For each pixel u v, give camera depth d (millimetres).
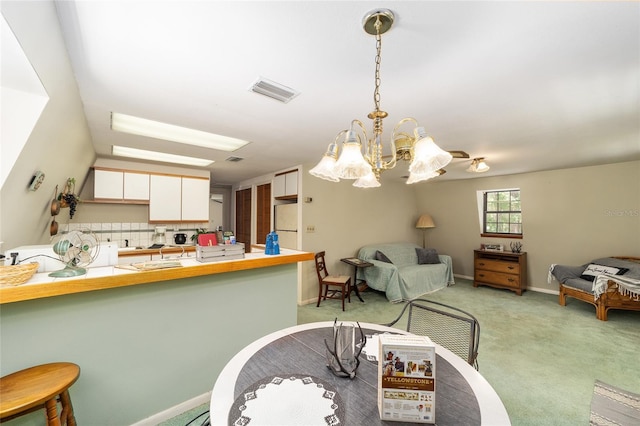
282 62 1500
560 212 4734
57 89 1452
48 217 2596
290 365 1191
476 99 1960
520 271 4789
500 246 5332
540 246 4996
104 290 1597
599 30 1245
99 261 1748
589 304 4277
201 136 2869
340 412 898
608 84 1746
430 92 1855
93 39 1279
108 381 1616
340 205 4934
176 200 4508
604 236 4316
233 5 1087
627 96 1909
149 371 1763
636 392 2066
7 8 802
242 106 2072
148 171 4254
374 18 1170
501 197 5605
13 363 1345
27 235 2236
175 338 1868
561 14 1149
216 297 2062
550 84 1748
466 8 1119
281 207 4797
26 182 1746
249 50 1392
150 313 1763
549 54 1435
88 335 1547
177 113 2203
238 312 2186
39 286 1306
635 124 2455
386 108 2109
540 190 4906
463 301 4434
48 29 1088
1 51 1011
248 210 6023
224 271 1968
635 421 1746
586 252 4488
